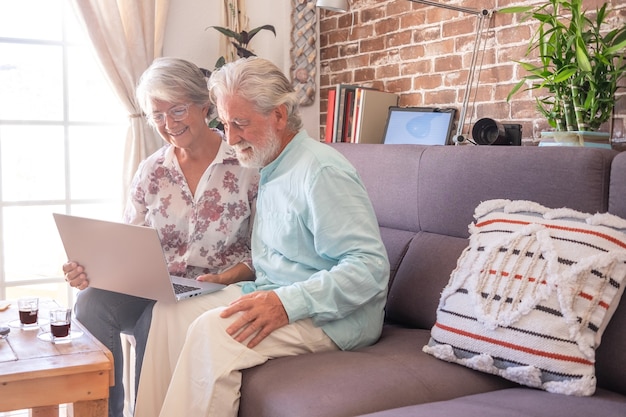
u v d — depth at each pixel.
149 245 2.04
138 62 3.65
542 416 1.48
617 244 1.74
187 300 2.21
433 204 2.36
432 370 1.81
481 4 2.95
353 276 1.96
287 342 1.93
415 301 2.25
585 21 2.44
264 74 2.07
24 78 3.70
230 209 2.46
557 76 2.22
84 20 3.52
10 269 3.73
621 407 1.55
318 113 3.95
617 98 2.38
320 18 3.93
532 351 1.68
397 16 3.40
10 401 1.68
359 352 2.00
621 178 1.85
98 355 1.82
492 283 1.82
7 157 3.69
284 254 2.11
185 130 2.38
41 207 3.77
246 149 2.11
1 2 3.62
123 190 3.67
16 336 1.96
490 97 2.94
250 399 1.79
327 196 2.00
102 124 3.88
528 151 2.08
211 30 3.94
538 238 1.81
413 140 3.11
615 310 1.75
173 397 1.88
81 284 2.31
